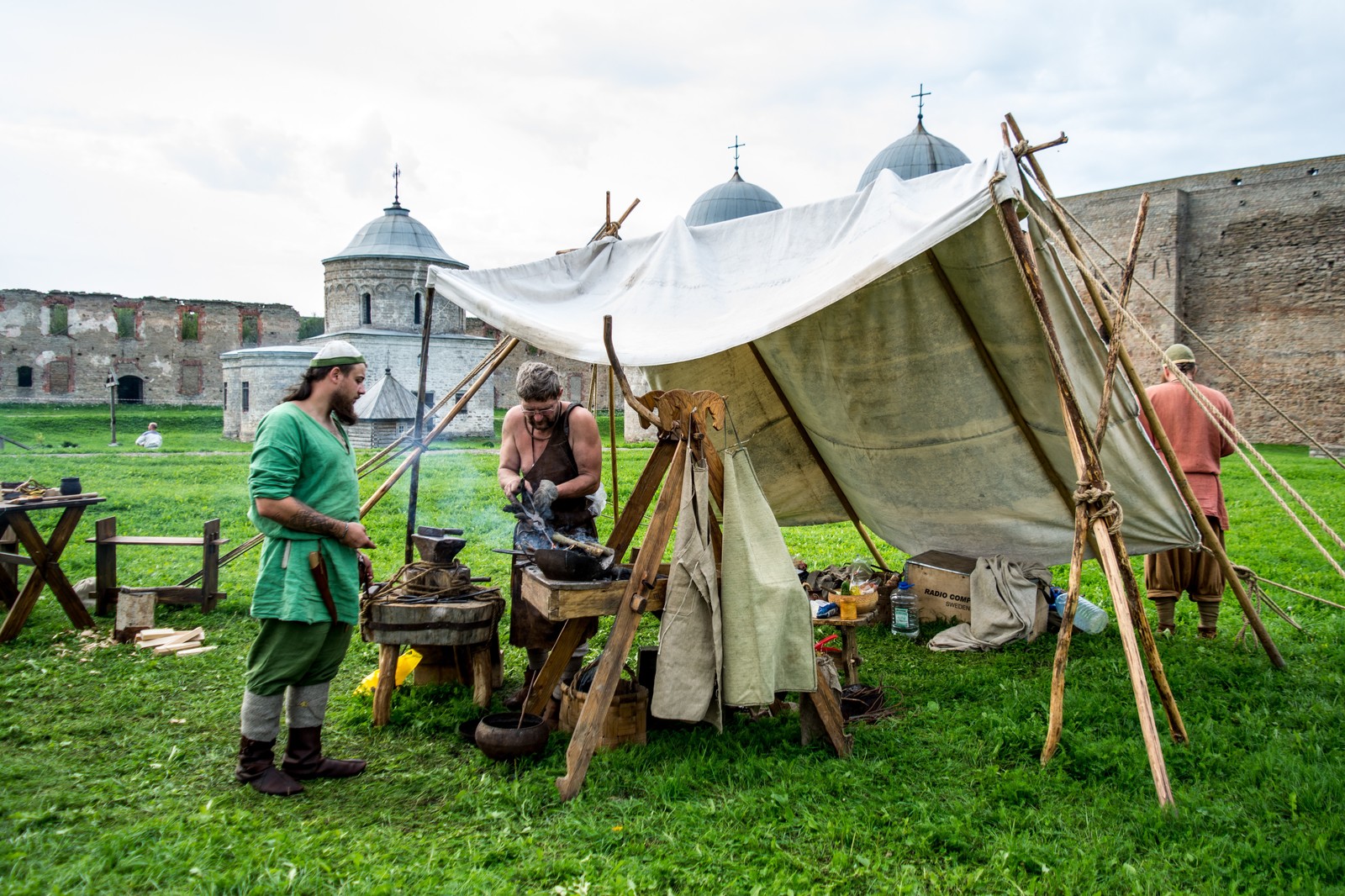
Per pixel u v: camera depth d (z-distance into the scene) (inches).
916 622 266.7
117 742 170.2
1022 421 242.5
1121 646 249.8
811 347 256.8
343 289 1813.5
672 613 165.6
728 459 173.8
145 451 1338.6
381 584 194.4
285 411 154.8
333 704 197.9
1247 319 1690.5
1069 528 263.7
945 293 221.0
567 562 158.2
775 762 163.9
